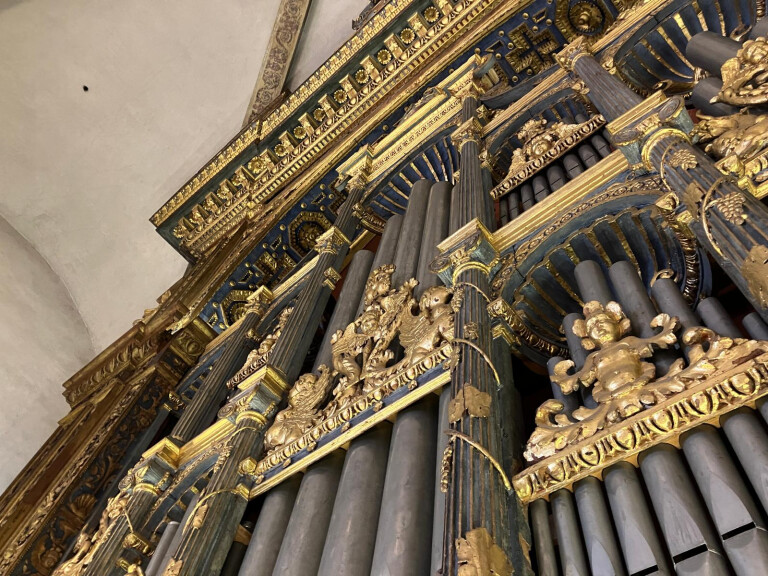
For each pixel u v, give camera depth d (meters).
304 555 2.72
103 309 12.02
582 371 2.46
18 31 11.55
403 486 2.57
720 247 2.27
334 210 8.33
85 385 8.59
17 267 11.51
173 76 11.91
